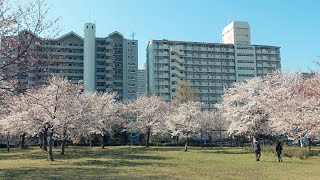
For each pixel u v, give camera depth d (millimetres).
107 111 50031
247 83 44312
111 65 111625
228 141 67250
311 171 21062
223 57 122562
